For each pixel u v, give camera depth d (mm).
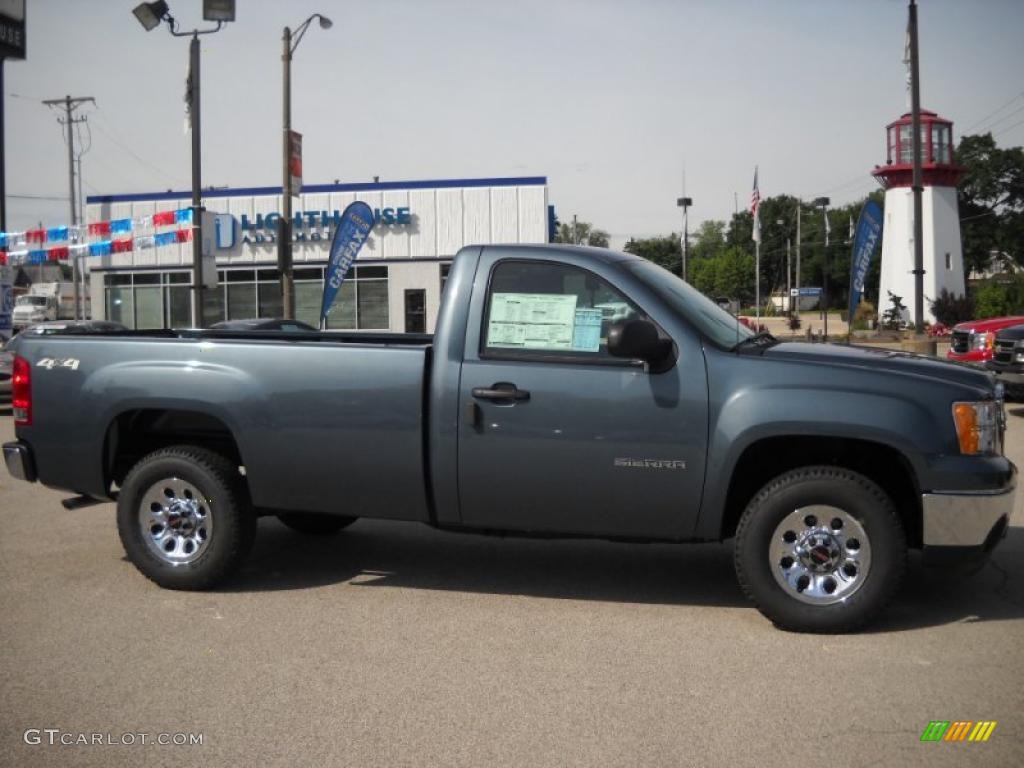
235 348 5574
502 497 5215
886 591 4750
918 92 21844
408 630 5016
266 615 5266
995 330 14062
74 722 3924
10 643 4836
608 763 3525
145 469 5695
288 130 22281
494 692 4188
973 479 4676
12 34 29047
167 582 5711
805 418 4746
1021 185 68000
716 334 5145
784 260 87312
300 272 35156
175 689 4250
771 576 4871
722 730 3781
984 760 3521
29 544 6895
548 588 5762
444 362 5250
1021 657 4523
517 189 33250
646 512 5039
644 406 4961
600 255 5262
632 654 4633
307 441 5445
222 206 35406
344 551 6672
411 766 3523
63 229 23781
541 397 5078
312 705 4066
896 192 42844
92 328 17188
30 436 5926
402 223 33906
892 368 4902
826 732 3752
